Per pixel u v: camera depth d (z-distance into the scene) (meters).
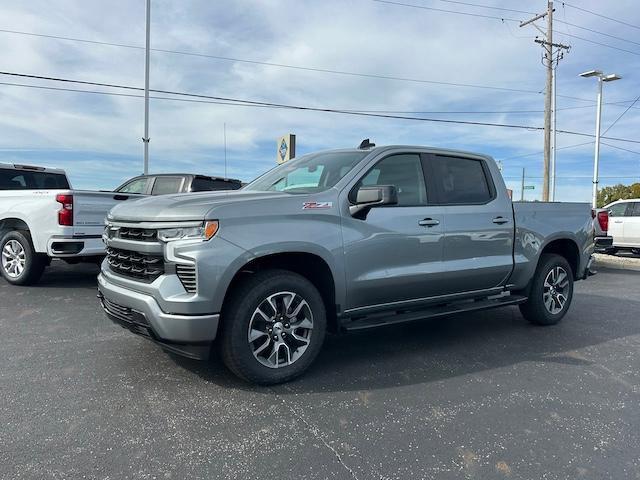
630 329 6.15
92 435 3.09
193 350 3.72
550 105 25.66
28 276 7.64
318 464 2.83
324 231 4.11
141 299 3.71
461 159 5.32
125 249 4.01
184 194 4.27
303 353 4.05
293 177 4.90
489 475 2.77
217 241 3.62
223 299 3.64
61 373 4.09
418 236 4.68
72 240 7.14
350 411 3.53
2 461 2.77
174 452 2.92
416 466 2.84
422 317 4.74
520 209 5.66
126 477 2.65
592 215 6.64
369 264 4.38
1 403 3.51
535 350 5.13
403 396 3.82
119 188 11.33
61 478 2.62
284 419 3.38
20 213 7.46
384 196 4.00
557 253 6.51
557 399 3.86
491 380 4.22
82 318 5.85
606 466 2.90
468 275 5.09
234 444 3.03
